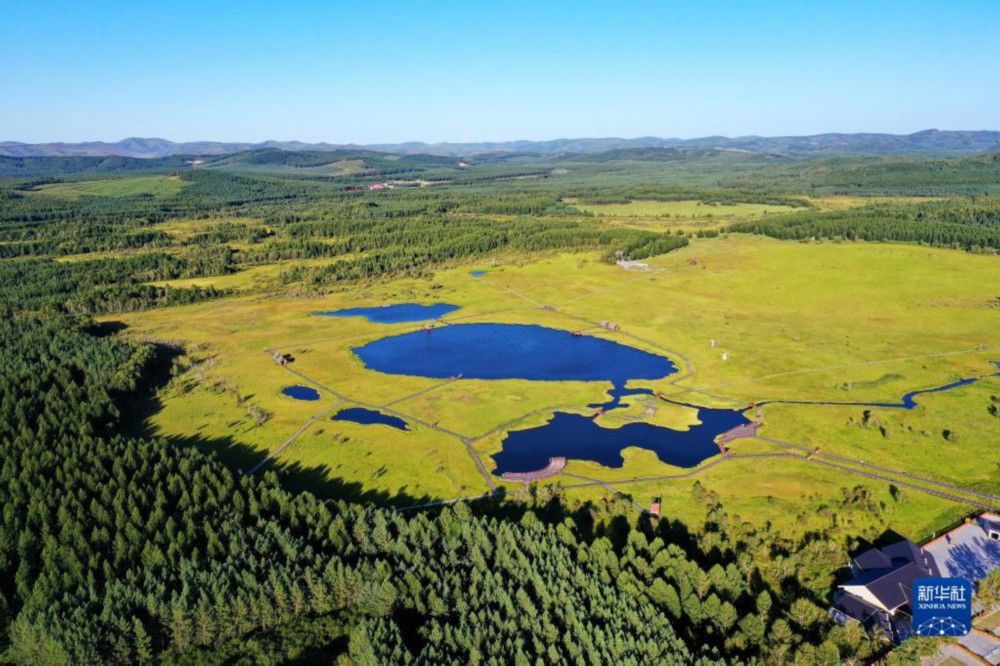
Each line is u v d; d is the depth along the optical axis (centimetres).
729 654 8531
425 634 8594
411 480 13662
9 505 10956
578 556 9919
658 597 9188
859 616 9238
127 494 11606
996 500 12194
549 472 13750
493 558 10106
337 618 9344
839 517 11725
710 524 11656
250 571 9569
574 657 8012
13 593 9875
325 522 10931
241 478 12850
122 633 8612
